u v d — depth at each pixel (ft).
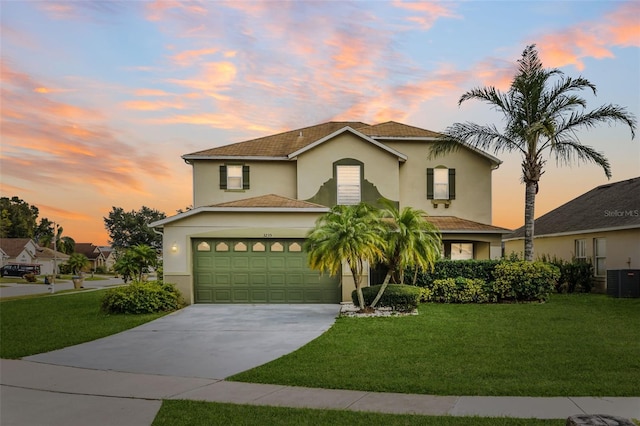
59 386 23.82
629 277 59.21
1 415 19.47
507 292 54.19
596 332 35.53
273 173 71.46
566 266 69.46
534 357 27.76
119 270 88.79
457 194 73.00
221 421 18.13
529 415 18.30
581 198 90.68
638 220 61.57
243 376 24.94
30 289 114.42
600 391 21.16
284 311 50.06
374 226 46.19
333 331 36.99
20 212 278.87
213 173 71.31
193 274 56.18
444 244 69.67
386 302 47.60
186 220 55.77
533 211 62.39
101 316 48.37
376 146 69.05
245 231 55.93
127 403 20.94
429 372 24.79
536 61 62.90
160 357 30.14
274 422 17.94
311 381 23.57
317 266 45.03
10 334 38.63
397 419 17.99
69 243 273.13
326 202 68.44
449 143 67.00
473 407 19.38
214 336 36.81
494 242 67.00
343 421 17.89
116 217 254.68
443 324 39.42
